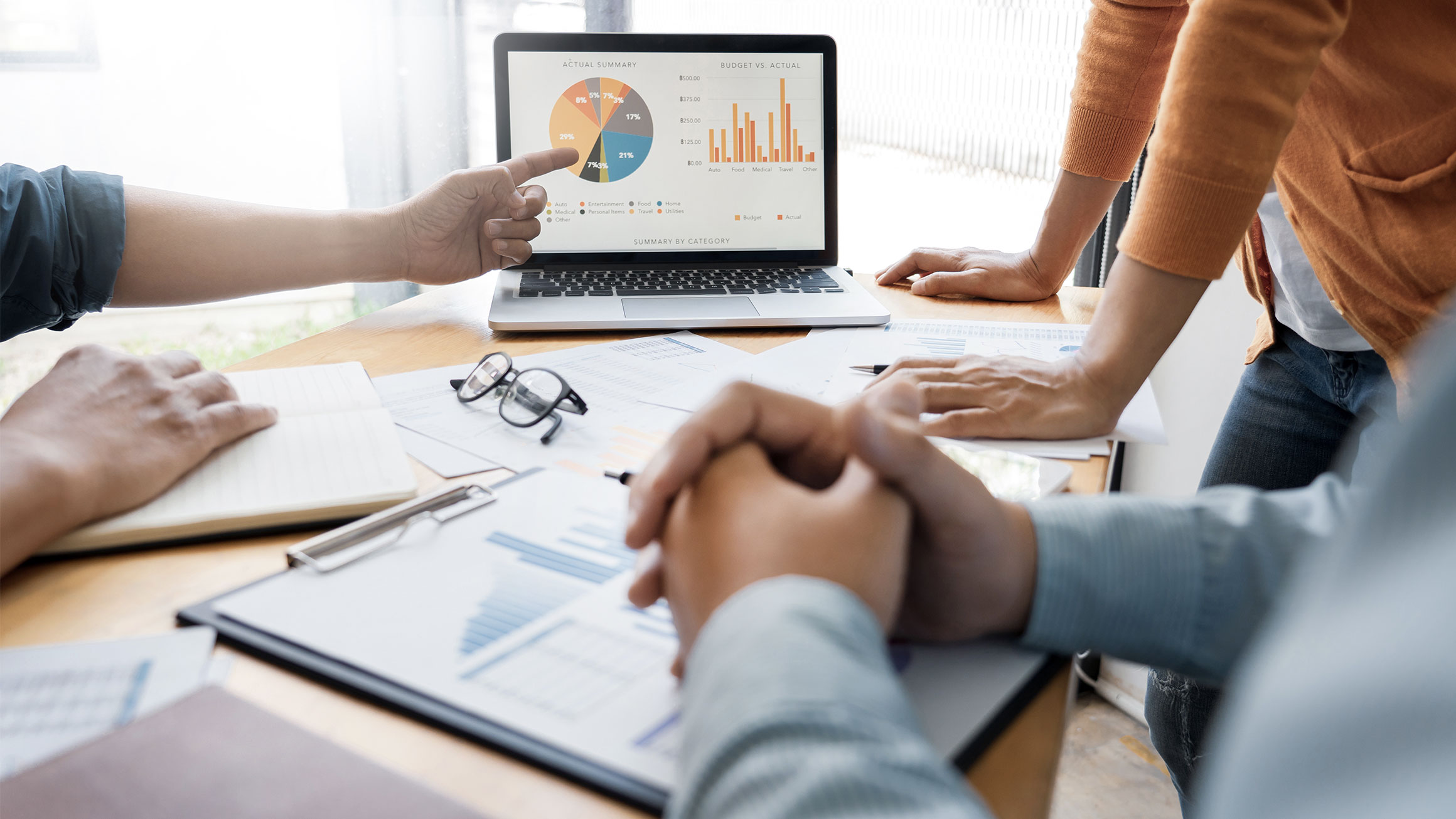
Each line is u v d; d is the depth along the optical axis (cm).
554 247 101
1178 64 64
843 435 37
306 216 86
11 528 41
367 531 46
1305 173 77
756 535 33
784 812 23
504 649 37
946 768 25
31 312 73
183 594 42
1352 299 77
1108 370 65
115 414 50
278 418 59
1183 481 153
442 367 75
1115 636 39
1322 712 15
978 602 38
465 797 30
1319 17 61
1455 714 13
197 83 162
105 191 76
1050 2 162
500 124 99
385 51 163
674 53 100
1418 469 14
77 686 34
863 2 172
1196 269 63
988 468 58
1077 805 150
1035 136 170
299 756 29
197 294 80
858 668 27
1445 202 69
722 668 28
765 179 102
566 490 51
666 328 86
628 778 30
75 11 154
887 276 107
